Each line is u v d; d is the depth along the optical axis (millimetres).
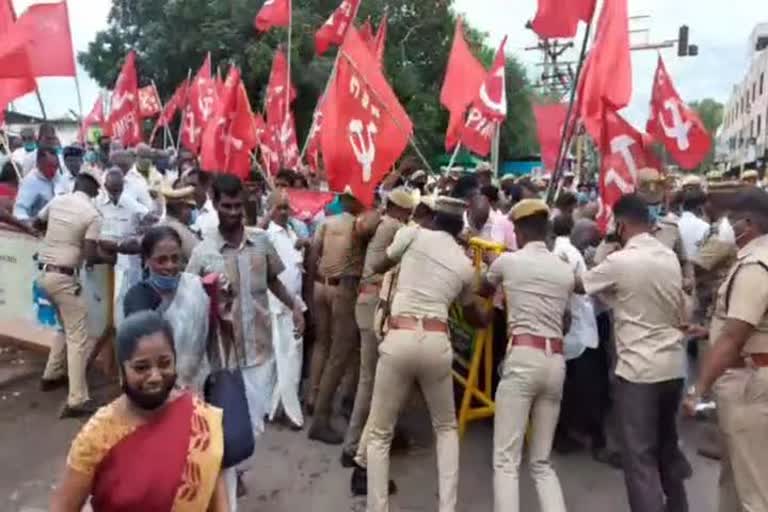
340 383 6180
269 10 10336
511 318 4312
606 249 5234
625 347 4176
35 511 4605
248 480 5109
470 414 5395
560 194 6164
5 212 7160
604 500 4961
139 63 31609
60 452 5445
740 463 3633
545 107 10023
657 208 6023
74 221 5926
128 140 13195
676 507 4309
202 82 12641
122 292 6211
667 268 4152
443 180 9078
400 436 5715
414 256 4391
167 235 3645
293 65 27281
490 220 6434
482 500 4891
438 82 34844
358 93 5391
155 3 31547
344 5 10367
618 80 5684
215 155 8367
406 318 4285
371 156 5430
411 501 4852
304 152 9438
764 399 3541
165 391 2338
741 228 3660
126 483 2270
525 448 5512
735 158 58062
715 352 3535
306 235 7359
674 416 4285
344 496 4887
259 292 4230
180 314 3512
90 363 6699
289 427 6047
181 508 2307
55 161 7820
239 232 4219
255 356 4172
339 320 5586
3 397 6477
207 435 2373
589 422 5652
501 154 43281
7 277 7645
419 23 33094
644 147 6316
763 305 3467
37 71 7309
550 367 4207
